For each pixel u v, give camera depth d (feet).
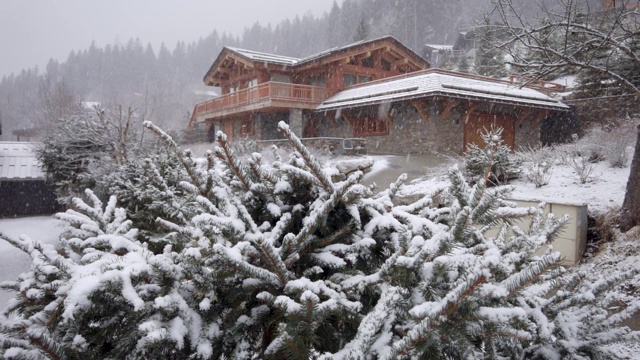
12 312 6.20
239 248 5.54
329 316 5.93
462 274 5.66
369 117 65.72
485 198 5.97
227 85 92.17
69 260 6.23
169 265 5.62
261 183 7.12
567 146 39.19
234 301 6.11
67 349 5.14
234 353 6.05
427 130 55.21
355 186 6.46
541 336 6.06
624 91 45.80
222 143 6.73
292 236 6.00
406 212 7.55
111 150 40.50
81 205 7.98
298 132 71.15
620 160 31.89
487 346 5.63
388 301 5.11
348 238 6.91
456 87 52.60
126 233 7.66
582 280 7.47
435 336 4.96
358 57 74.64
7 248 42.98
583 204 21.70
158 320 5.41
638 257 19.57
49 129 63.62
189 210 7.82
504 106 55.83
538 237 7.34
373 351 5.12
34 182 67.46
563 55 20.99
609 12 22.56
